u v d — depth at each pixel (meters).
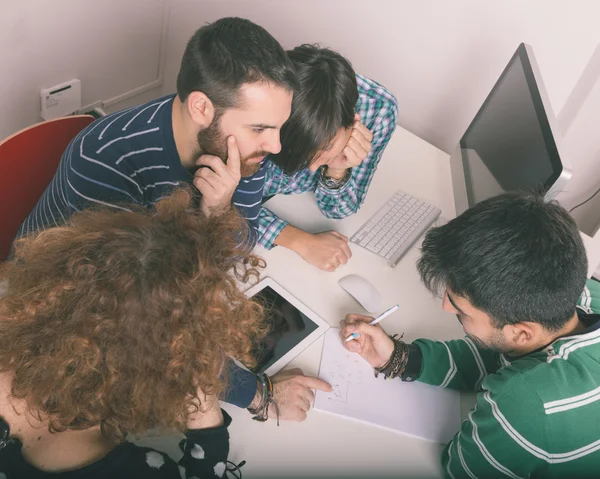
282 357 1.21
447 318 1.38
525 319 0.93
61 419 0.68
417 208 1.64
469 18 1.94
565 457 0.92
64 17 2.01
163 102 1.20
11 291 0.70
